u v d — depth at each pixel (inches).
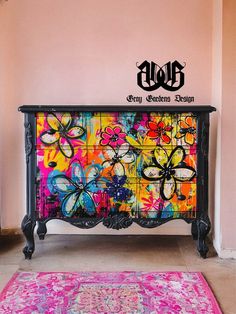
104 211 110.8
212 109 107.0
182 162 109.5
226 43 109.2
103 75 127.0
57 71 127.0
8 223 131.4
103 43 126.3
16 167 130.0
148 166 109.5
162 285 95.0
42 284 95.3
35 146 108.8
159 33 125.9
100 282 96.6
